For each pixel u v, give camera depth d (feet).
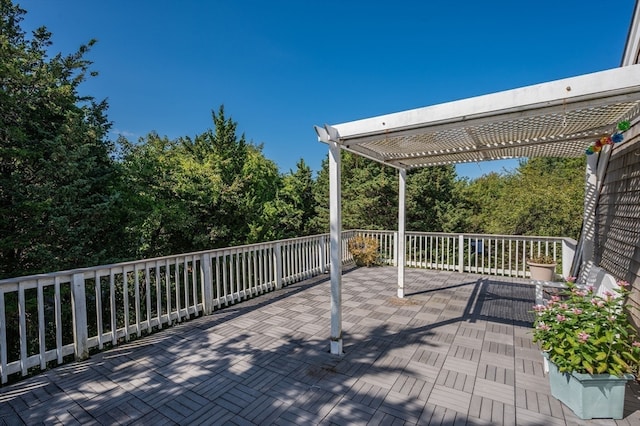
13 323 21.72
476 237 22.44
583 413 6.84
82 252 24.58
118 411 7.31
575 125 10.23
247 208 44.83
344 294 17.33
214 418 7.02
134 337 12.09
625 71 6.20
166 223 35.27
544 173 40.63
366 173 49.39
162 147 46.68
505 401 7.56
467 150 13.75
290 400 7.68
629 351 7.16
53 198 22.75
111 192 27.66
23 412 7.30
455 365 9.37
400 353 10.19
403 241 16.55
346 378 8.67
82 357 10.05
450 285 19.12
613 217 12.09
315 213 61.57
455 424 6.75
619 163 11.70
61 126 24.07
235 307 15.31
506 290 17.90
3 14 25.73
